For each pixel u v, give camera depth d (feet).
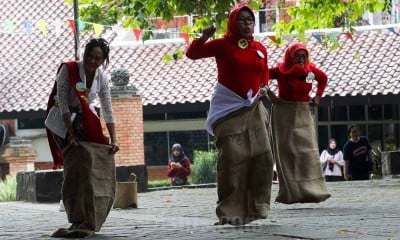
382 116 125.49
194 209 56.13
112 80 110.22
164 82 126.31
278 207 52.54
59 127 40.14
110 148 40.40
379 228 39.01
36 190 69.41
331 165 96.22
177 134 130.52
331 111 124.98
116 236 39.60
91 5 83.30
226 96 41.83
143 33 79.71
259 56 42.16
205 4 78.33
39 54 134.51
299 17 88.17
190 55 42.14
